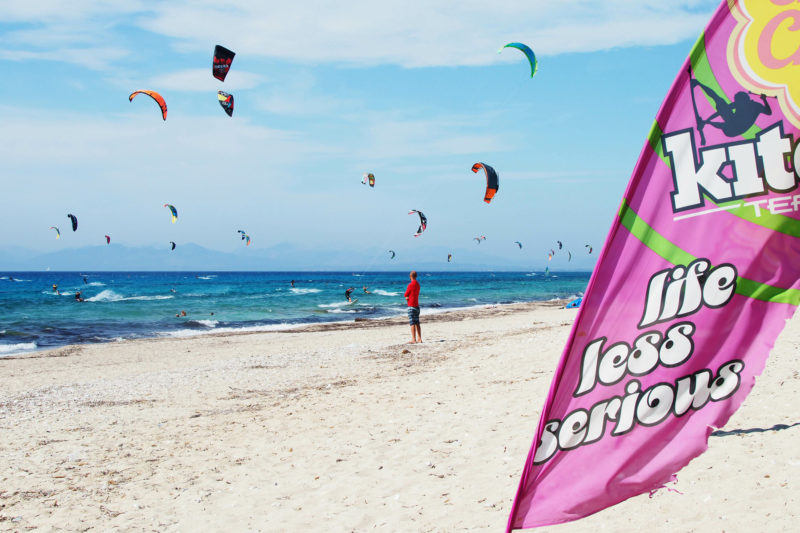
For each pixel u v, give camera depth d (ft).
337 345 62.03
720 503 13.64
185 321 106.42
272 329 91.20
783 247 6.36
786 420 18.40
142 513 17.84
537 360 37.63
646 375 6.78
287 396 34.40
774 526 12.25
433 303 154.20
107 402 35.76
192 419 30.07
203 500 18.58
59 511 18.25
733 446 16.83
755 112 6.30
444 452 20.88
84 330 93.30
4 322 103.81
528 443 20.71
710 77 6.42
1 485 20.84
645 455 6.73
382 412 27.66
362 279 428.15
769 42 6.18
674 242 6.66
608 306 6.88
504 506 15.85
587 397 6.93
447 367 39.40
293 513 17.02
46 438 27.43
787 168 6.24
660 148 6.66
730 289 6.50
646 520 13.53
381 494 17.75
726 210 6.48
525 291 219.41
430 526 15.19
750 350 6.44
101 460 23.57
